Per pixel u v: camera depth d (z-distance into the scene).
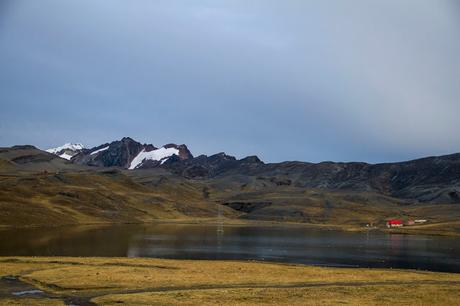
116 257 119.81
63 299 62.84
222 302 61.19
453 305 62.81
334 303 61.97
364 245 184.12
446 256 146.38
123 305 58.62
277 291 71.25
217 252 147.88
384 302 63.72
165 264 101.38
